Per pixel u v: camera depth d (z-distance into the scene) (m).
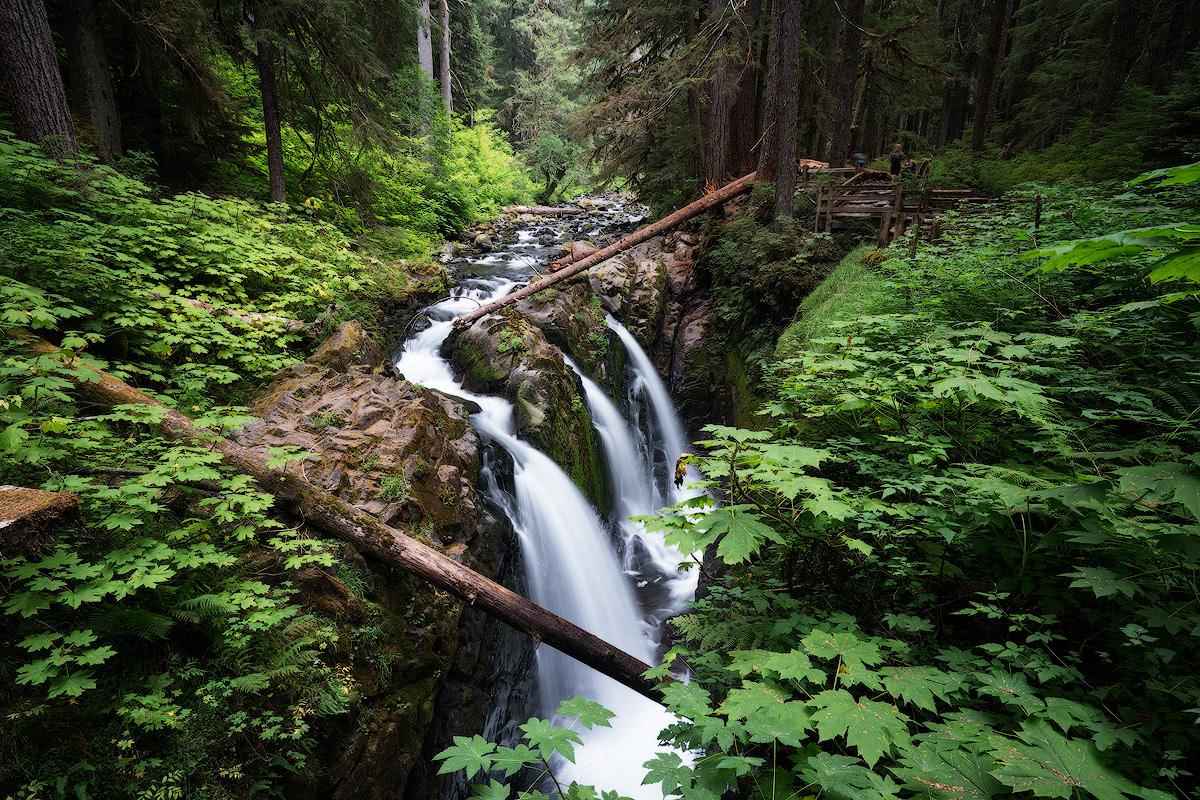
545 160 29.14
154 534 3.73
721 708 2.06
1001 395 2.56
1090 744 1.91
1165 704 2.28
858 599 3.39
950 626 3.09
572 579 7.59
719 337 12.83
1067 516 2.65
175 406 5.16
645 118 15.45
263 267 8.04
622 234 18.84
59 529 2.91
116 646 3.21
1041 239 5.59
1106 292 4.22
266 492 4.27
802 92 18.20
